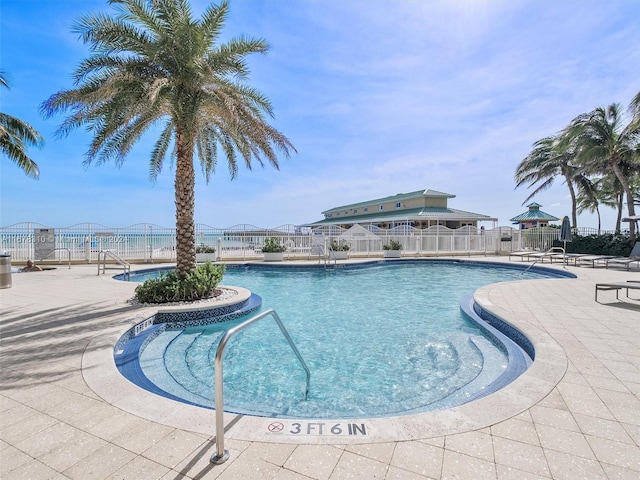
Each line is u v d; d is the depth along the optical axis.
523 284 9.16
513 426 2.40
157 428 2.39
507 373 3.78
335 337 5.83
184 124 7.30
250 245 17.80
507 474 1.91
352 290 10.51
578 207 33.34
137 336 5.24
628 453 2.09
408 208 31.58
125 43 6.76
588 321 5.30
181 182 7.58
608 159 18.88
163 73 7.20
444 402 3.47
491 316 5.94
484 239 21.72
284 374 4.32
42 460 2.05
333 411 3.37
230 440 2.24
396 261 17.36
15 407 2.70
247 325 2.45
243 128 7.90
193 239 7.76
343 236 19.31
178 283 7.04
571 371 3.36
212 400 3.54
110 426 2.42
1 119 13.34
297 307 8.16
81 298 7.14
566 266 14.40
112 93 6.45
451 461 2.02
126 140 8.28
